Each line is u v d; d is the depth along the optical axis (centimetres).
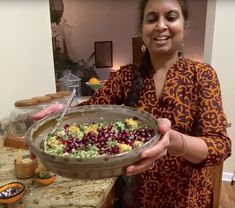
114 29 371
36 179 95
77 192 89
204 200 94
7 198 81
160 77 91
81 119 87
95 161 53
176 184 88
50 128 80
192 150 67
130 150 59
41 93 179
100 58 385
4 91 152
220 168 147
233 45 215
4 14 146
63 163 54
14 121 129
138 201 96
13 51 155
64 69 350
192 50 305
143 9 88
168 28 83
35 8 166
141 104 92
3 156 118
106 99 101
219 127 75
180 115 84
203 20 296
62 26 364
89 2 364
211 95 80
